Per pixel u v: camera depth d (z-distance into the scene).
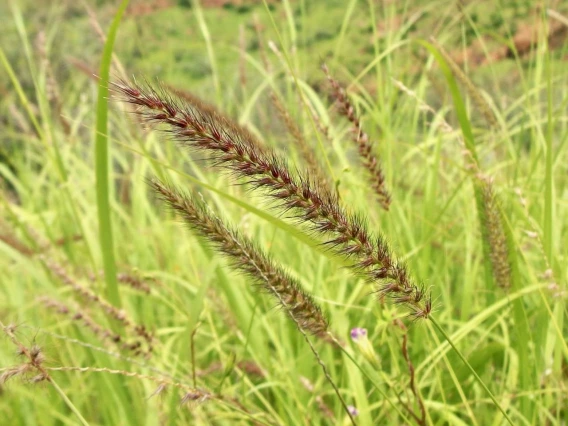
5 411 0.55
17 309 0.60
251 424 0.44
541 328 0.41
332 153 0.59
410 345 0.48
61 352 0.53
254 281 0.28
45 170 0.82
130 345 0.42
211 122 0.21
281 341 0.56
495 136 0.63
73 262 0.62
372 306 0.47
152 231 0.72
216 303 0.49
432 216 0.53
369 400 0.47
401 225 0.57
